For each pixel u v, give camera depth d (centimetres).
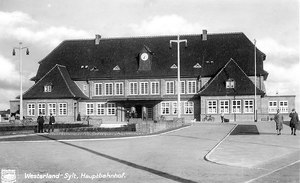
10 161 1977
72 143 2967
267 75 7950
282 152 2297
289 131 4084
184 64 8038
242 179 1487
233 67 7581
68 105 7600
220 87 7375
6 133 4003
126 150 2450
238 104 7275
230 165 1827
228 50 8094
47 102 7656
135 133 3769
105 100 8056
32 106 7712
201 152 2331
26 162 1939
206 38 8362
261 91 7200
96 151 2405
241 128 4600
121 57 8356
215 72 7794
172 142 2983
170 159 2036
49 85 7706
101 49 8538
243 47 8081
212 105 7375
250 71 7681
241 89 7281
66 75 8094
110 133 3800
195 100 7800
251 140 3058
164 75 7938
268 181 1437
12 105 8581
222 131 4159
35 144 2900
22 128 4684
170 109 7888
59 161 1970
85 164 1869
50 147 2664
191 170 1694
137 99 7844
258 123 5809
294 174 1588
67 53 8569
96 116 8088
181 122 5234
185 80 7912
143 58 8150
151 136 3591
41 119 4250
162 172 1645
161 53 8281
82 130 4106
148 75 7994
